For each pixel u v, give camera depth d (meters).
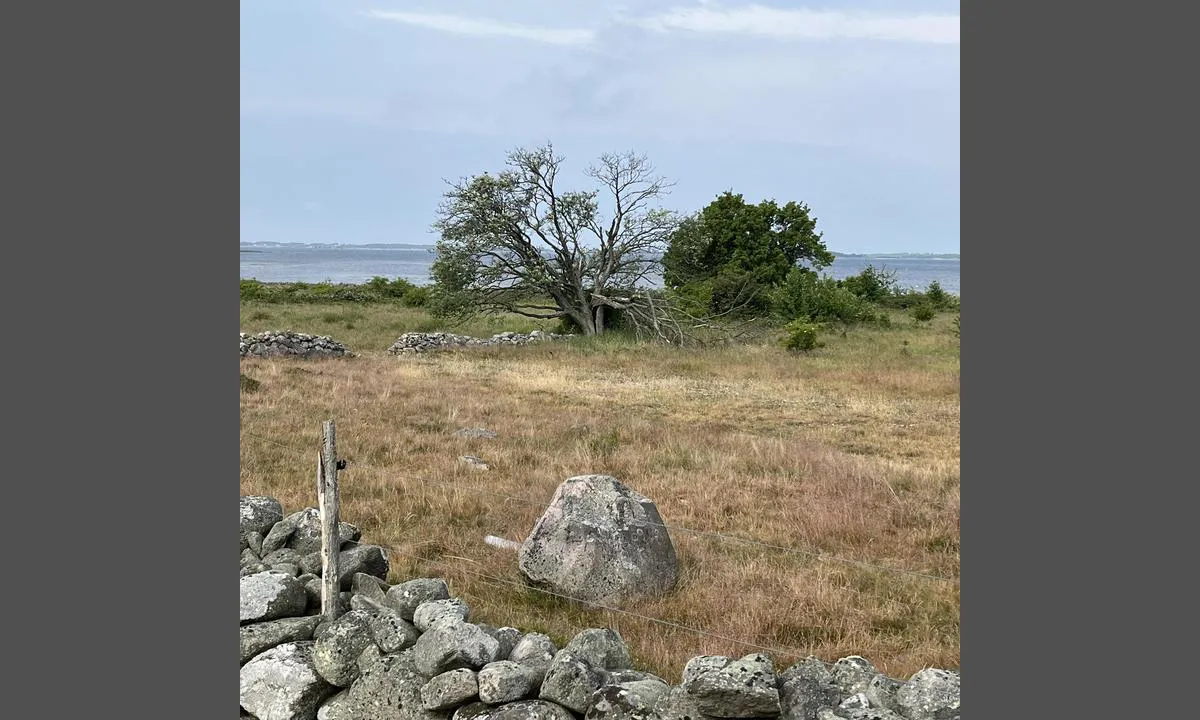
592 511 7.18
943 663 5.85
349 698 5.01
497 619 6.62
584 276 33.53
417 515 8.88
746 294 37.41
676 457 11.55
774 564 7.66
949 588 7.11
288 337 22.61
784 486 10.27
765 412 16.25
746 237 44.09
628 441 12.72
